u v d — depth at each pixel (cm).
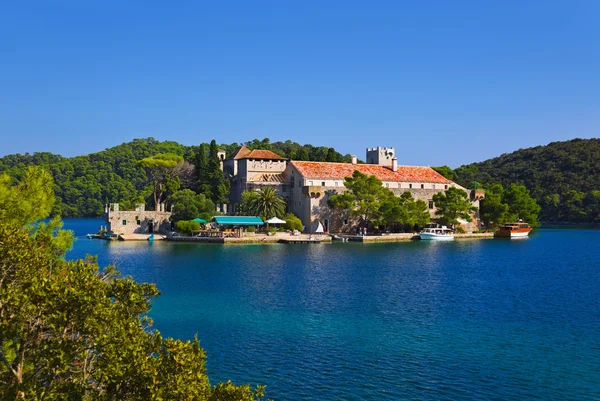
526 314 4616
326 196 13250
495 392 2869
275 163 14712
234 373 3136
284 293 5547
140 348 1625
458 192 13688
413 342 3744
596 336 3903
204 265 7806
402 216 12550
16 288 1661
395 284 6184
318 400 2766
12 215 2288
